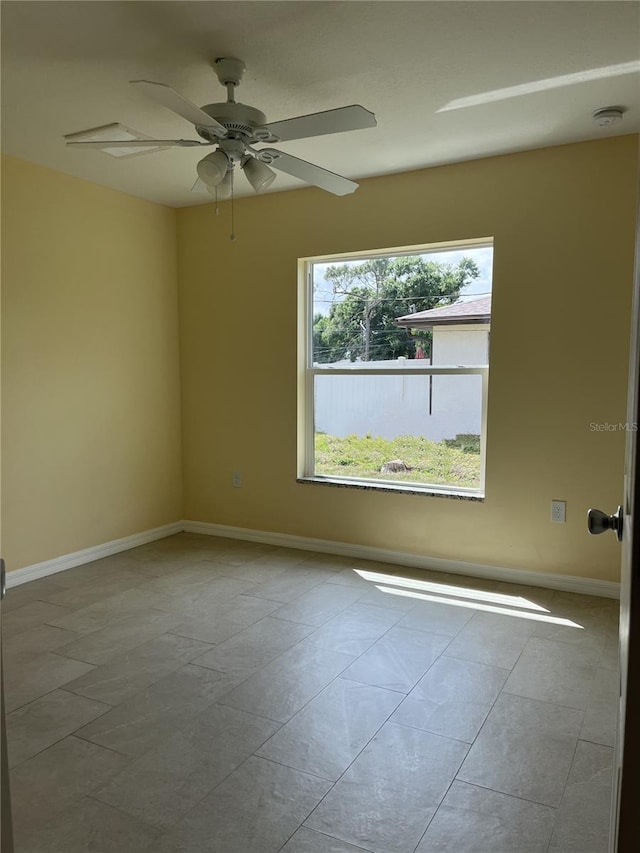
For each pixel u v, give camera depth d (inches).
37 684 100.6
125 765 80.2
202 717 91.1
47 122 120.6
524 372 141.9
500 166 140.3
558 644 114.7
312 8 82.4
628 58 95.3
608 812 71.5
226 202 177.9
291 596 138.9
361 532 166.1
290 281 170.2
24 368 146.2
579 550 139.6
